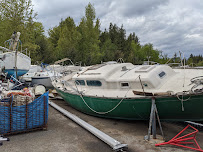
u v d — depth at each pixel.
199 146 3.90
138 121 5.74
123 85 5.71
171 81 5.27
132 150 3.77
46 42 28.50
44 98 4.84
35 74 14.24
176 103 4.26
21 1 19.11
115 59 39.06
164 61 44.75
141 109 4.80
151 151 3.70
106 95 5.63
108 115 5.79
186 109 4.23
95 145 3.98
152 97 4.32
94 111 6.04
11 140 4.17
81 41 32.50
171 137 4.52
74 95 6.63
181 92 4.16
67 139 4.30
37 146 3.88
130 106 4.91
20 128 4.51
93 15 33.09
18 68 11.45
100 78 6.12
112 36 54.88
